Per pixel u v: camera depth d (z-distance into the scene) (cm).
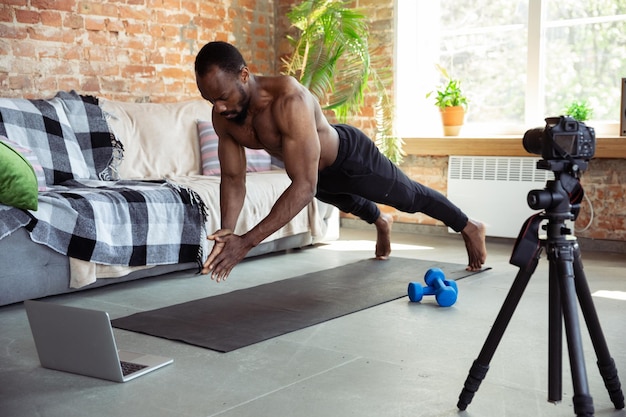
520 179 532
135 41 552
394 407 228
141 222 398
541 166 207
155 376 259
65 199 370
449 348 288
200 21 599
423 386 246
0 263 344
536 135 209
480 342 295
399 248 525
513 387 244
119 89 544
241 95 292
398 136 580
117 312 350
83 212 372
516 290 214
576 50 535
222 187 324
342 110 588
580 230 520
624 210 502
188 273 442
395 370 262
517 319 327
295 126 294
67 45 510
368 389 244
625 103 490
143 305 363
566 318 200
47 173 436
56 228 362
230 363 272
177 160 520
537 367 264
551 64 547
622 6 514
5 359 280
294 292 384
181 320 330
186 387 247
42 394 243
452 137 563
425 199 396
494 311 343
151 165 508
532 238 210
